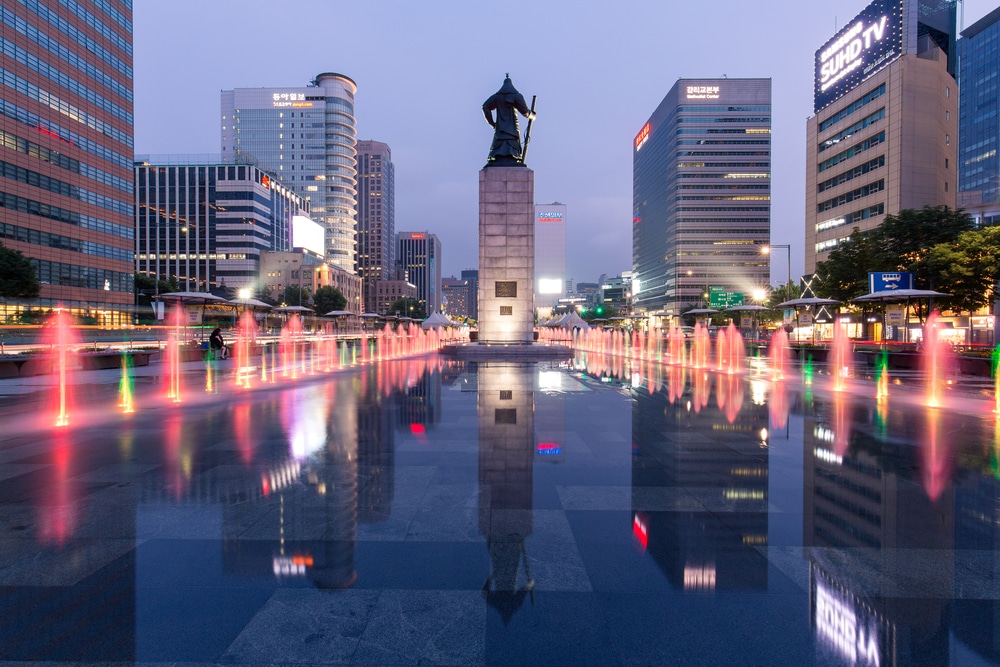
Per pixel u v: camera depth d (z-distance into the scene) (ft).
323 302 341.00
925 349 89.45
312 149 558.15
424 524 15.71
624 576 12.61
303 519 16.07
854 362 85.71
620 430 29.25
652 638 10.20
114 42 242.78
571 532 15.15
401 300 520.83
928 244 105.40
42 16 203.92
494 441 26.48
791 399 41.60
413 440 26.61
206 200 427.74
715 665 9.43
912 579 12.49
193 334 140.26
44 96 205.26
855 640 10.11
